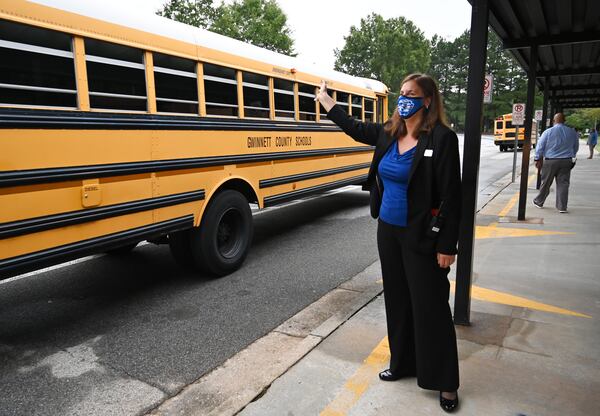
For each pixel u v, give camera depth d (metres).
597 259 5.27
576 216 7.74
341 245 6.53
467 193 3.38
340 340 3.41
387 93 9.87
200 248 4.87
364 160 8.91
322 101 2.90
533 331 3.45
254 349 3.47
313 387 2.80
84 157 3.55
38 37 3.27
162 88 4.30
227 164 5.14
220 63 4.99
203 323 3.99
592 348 3.18
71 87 3.49
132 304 4.44
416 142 2.42
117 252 6.18
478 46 3.23
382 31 57.91
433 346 2.49
